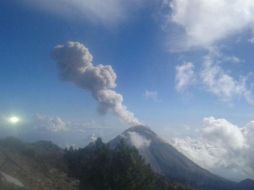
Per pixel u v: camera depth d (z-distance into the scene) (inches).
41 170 2780.5
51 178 2723.9
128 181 3223.4
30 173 2524.6
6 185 1963.6
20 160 2704.2
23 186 2158.0
